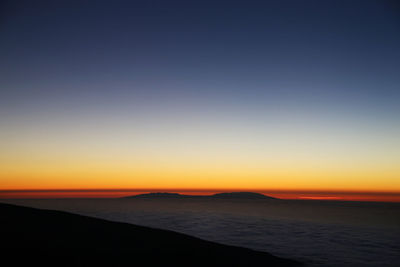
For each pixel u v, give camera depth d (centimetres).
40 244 1259
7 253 1095
